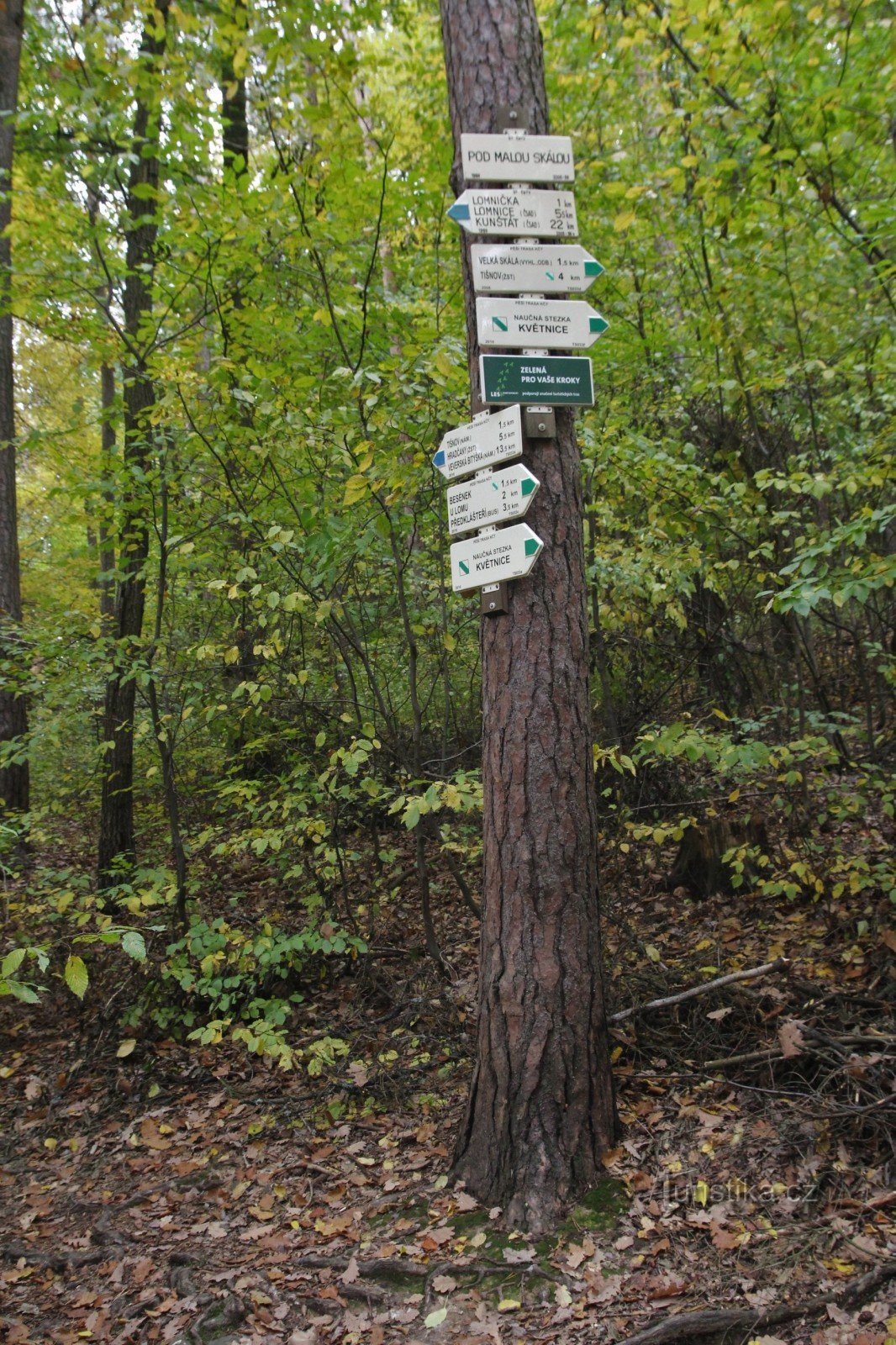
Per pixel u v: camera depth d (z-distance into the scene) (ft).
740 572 22.11
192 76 17.92
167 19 19.02
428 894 17.16
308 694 19.47
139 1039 17.24
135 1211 12.41
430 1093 14.12
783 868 18.38
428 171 21.99
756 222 19.62
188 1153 13.87
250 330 18.79
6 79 24.99
